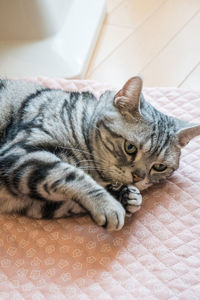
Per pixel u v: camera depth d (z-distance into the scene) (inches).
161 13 42.2
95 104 27.2
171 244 24.4
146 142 24.6
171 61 37.7
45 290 22.8
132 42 39.4
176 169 26.7
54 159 23.8
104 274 23.3
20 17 36.3
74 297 22.5
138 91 24.4
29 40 37.5
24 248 24.3
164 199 26.2
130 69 37.4
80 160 25.7
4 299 22.5
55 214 25.2
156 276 23.3
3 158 24.0
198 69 37.0
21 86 27.6
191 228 25.0
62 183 23.2
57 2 37.4
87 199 23.3
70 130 25.6
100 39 39.9
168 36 39.7
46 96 27.0
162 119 25.9
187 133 25.7
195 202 26.1
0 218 25.5
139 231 24.9
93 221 24.0
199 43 39.0
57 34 37.7
